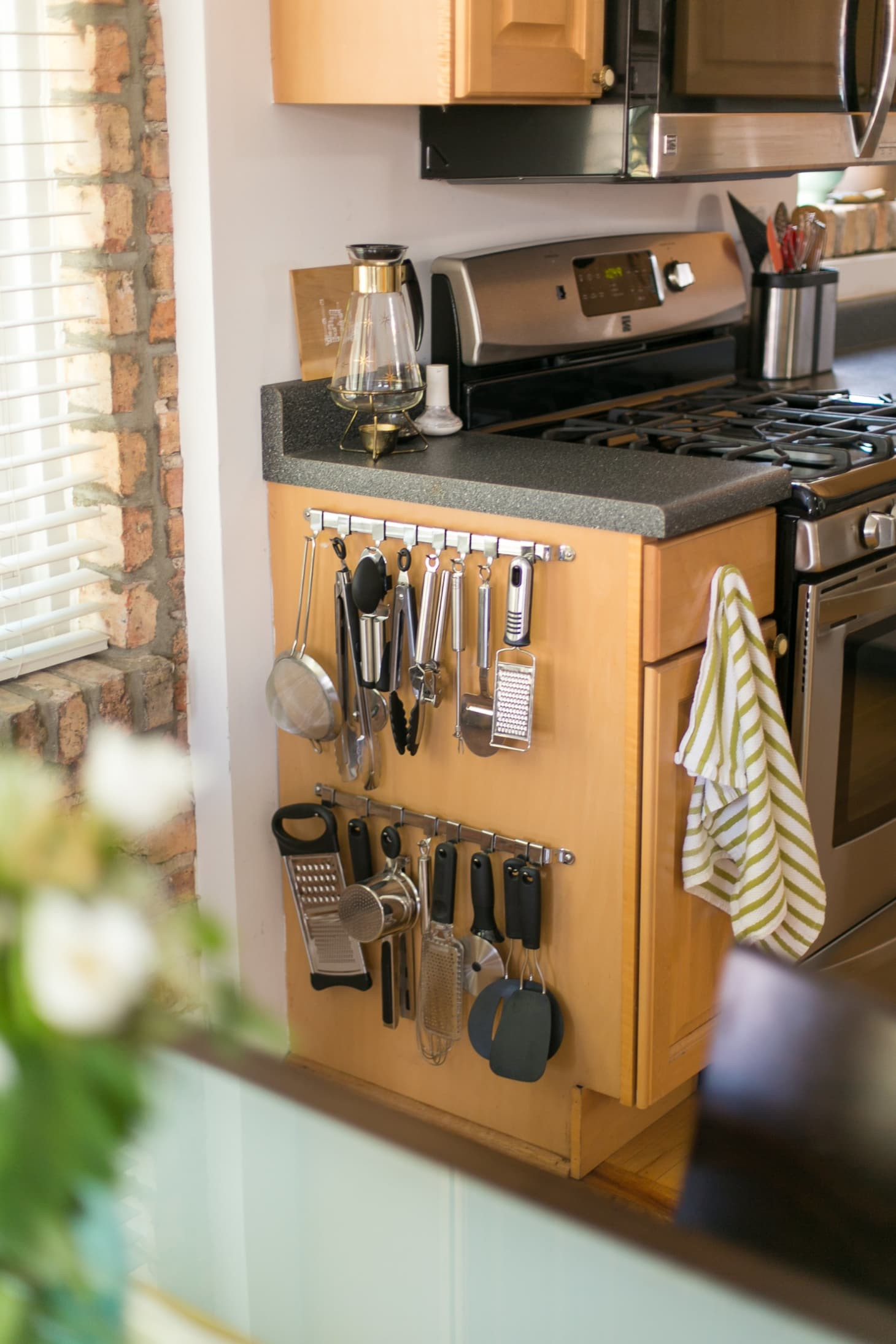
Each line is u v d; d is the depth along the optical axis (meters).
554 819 1.95
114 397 2.01
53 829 0.51
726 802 1.89
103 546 2.08
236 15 1.96
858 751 2.21
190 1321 0.62
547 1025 1.99
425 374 2.32
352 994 2.27
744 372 2.98
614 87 2.07
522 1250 0.61
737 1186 0.85
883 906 2.38
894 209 3.52
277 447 2.11
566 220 2.62
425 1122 0.65
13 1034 0.49
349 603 2.04
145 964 0.49
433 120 2.26
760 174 2.42
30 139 1.94
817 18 2.27
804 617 2.02
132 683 2.06
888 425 2.35
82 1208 0.52
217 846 2.21
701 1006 2.05
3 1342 0.52
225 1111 0.65
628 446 2.24
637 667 1.81
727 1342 0.57
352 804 2.16
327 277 2.16
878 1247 0.81
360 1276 0.63
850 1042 0.81
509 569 1.89
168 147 1.99
